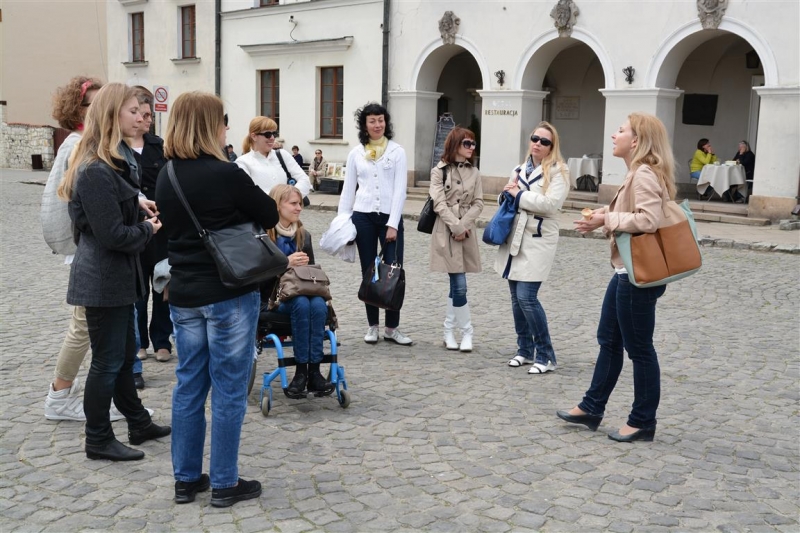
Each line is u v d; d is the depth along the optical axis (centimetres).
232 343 404
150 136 644
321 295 574
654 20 1830
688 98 2183
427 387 631
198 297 398
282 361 562
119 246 438
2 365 672
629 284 497
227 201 395
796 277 1150
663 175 491
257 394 609
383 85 2366
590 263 1270
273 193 599
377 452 494
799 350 755
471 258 740
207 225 395
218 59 2845
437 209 723
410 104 2317
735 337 802
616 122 1912
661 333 816
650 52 1844
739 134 2116
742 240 1468
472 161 747
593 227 502
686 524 402
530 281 665
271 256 398
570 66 2378
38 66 3988
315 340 566
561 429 539
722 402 602
